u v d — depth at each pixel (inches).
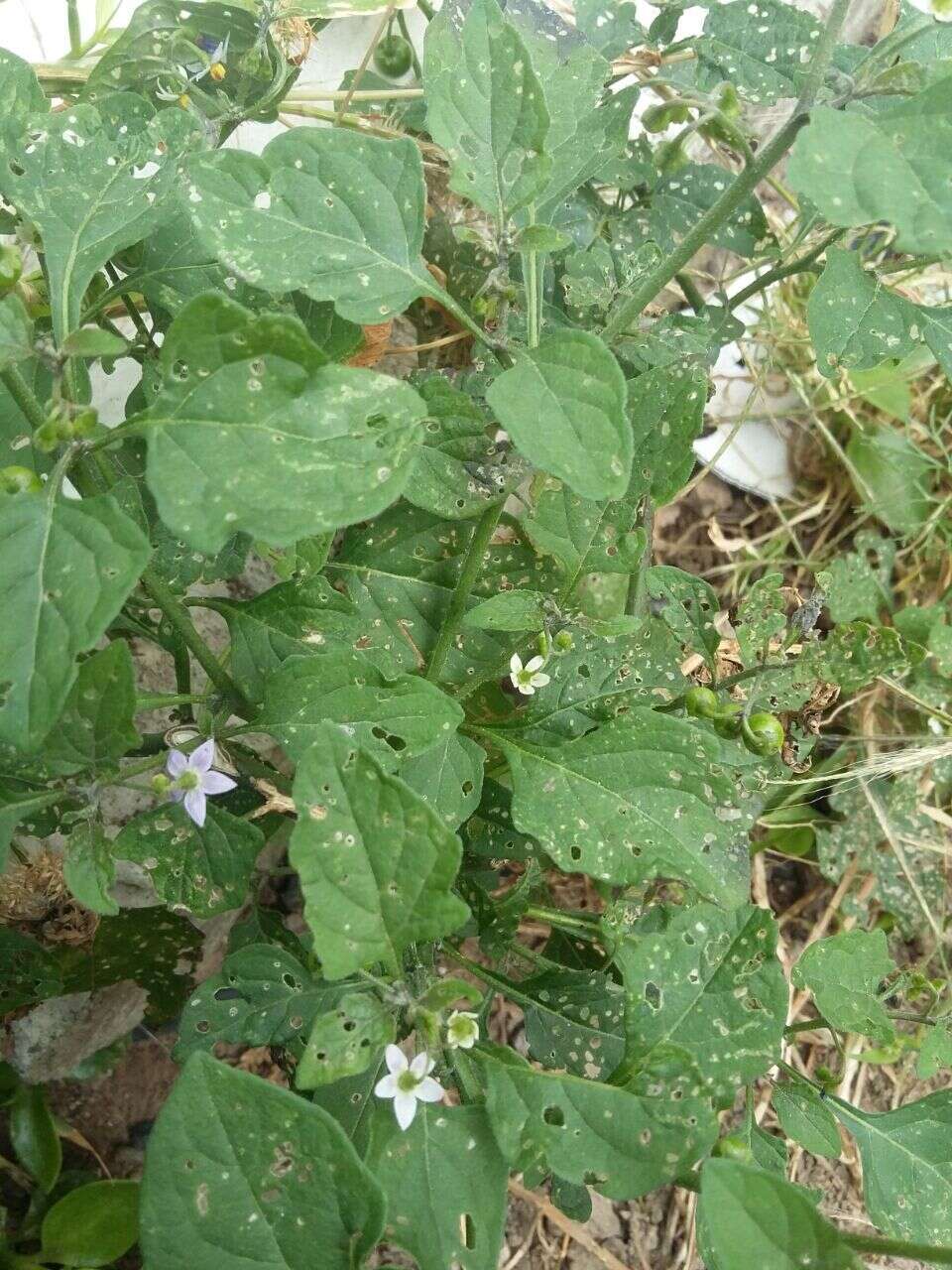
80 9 10.6
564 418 5.7
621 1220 11.0
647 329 8.9
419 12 11.3
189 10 9.1
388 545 8.1
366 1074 7.2
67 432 5.5
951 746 10.1
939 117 5.5
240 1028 6.9
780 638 8.7
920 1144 7.8
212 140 8.5
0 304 5.5
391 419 5.3
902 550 13.5
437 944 8.1
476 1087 6.3
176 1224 5.4
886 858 11.8
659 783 6.9
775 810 11.1
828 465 14.0
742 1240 5.2
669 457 7.1
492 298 8.4
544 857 8.5
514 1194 10.8
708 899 7.5
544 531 7.3
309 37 9.3
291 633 7.2
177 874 6.5
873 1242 6.7
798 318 13.4
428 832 5.5
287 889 11.6
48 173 6.3
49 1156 9.7
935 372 13.9
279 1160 5.5
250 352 5.2
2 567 5.1
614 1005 7.7
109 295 7.1
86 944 9.2
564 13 11.1
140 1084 10.9
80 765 5.9
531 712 7.5
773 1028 6.4
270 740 10.1
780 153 7.0
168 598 6.8
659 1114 5.9
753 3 9.2
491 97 6.1
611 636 7.3
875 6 13.7
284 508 5.1
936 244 5.2
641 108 12.2
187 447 5.1
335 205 6.2
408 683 6.7
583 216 9.8
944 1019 8.6
